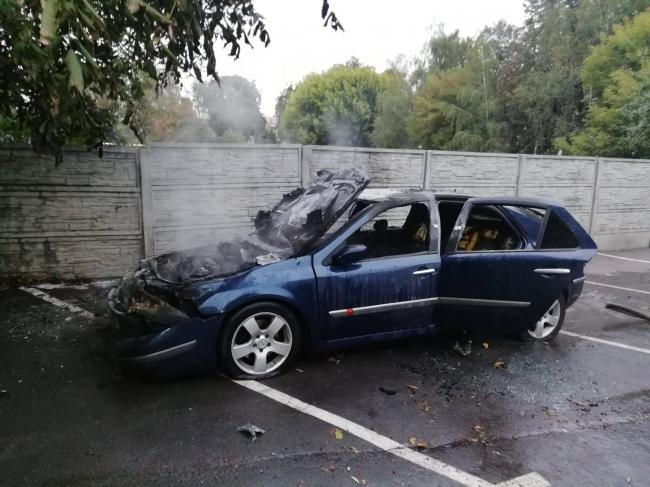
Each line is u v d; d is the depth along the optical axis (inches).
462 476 97.5
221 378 137.9
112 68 160.2
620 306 230.5
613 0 773.9
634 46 616.4
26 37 88.9
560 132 765.3
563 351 171.9
